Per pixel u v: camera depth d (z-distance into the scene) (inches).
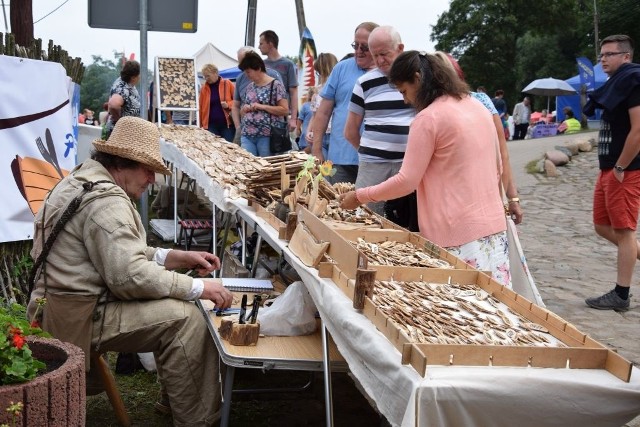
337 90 231.0
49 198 129.7
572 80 1359.5
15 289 191.2
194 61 382.9
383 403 81.6
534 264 292.8
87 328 124.9
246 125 309.1
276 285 159.6
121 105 358.0
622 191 211.3
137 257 124.5
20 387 80.0
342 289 103.9
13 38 194.7
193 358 127.0
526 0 2285.9
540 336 91.0
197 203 326.6
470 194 132.6
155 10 277.9
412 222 184.9
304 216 134.6
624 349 183.9
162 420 144.6
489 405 75.5
